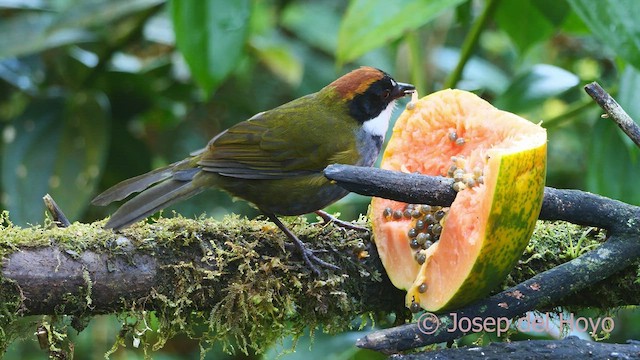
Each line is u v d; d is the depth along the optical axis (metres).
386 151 7.29
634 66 7.54
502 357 6.16
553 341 6.26
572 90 10.68
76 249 6.31
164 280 6.52
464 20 11.33
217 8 8.66
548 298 6.45
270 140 8.23
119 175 11.90
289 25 14.16
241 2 8.66
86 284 6.29
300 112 8.54
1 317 6.20
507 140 6.39
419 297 6.46
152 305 6.61
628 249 6.57
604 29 7.59
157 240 6.55
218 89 13.08
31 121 10.80
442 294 6.25
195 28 8.66
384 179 5.99
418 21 8.59
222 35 8.68
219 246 6.69
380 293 7.06
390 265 6.80
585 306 7.18
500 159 5.72
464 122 6.96
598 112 9.57
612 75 13.05
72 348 6.75
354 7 8.62
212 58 8.67
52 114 10.84
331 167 5.96
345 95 8.62
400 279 6.72
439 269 6.32
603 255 6.57
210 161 8.05
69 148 10.66
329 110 8.61
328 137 8.38
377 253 7.04
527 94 9.48
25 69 11.78
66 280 6.25
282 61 12.55
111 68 11.70
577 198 6.61
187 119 13.26
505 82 12.61
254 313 6.66
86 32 11.54
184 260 6.57
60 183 10.48
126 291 6.44
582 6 7.63
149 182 7.85
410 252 6.68
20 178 10.47
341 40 8.66
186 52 8.67
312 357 8.98
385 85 8.71
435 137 7.16
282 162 8.21
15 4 11.62
